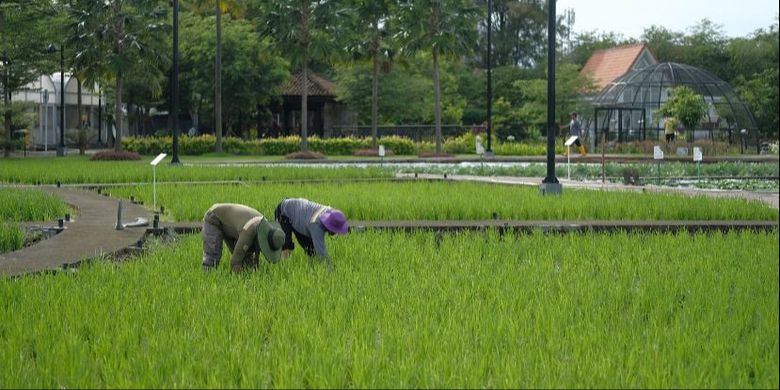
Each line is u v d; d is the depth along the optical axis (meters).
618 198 25.91
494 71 97.62
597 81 92.12
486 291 12.48
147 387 8.20
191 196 25.88
